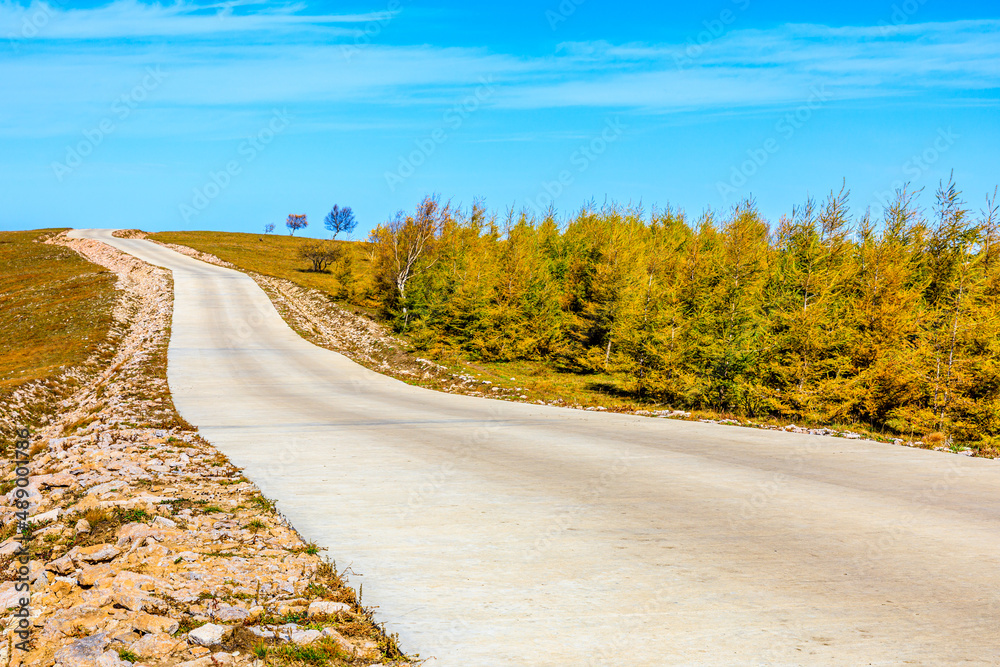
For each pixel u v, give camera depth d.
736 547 6.98
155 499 8.35
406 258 45.34
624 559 6.59
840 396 21.09
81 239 100.00
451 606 5.41
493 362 35.16
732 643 4.73
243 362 31.86
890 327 21.08
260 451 12.75
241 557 6.52
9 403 24.30
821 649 4.65
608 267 32.44
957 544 7.08
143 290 58.28
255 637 4.74
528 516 8.18
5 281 71.88
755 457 12.15
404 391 25.06
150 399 20.89
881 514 8.26
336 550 6.86
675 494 9.31
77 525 7.26
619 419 17.70
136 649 4.39
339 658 4.49
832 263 22.67
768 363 22.78
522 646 4.68
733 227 24.28
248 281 65.69
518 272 35.94
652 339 26.12
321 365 32.03
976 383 20.20
